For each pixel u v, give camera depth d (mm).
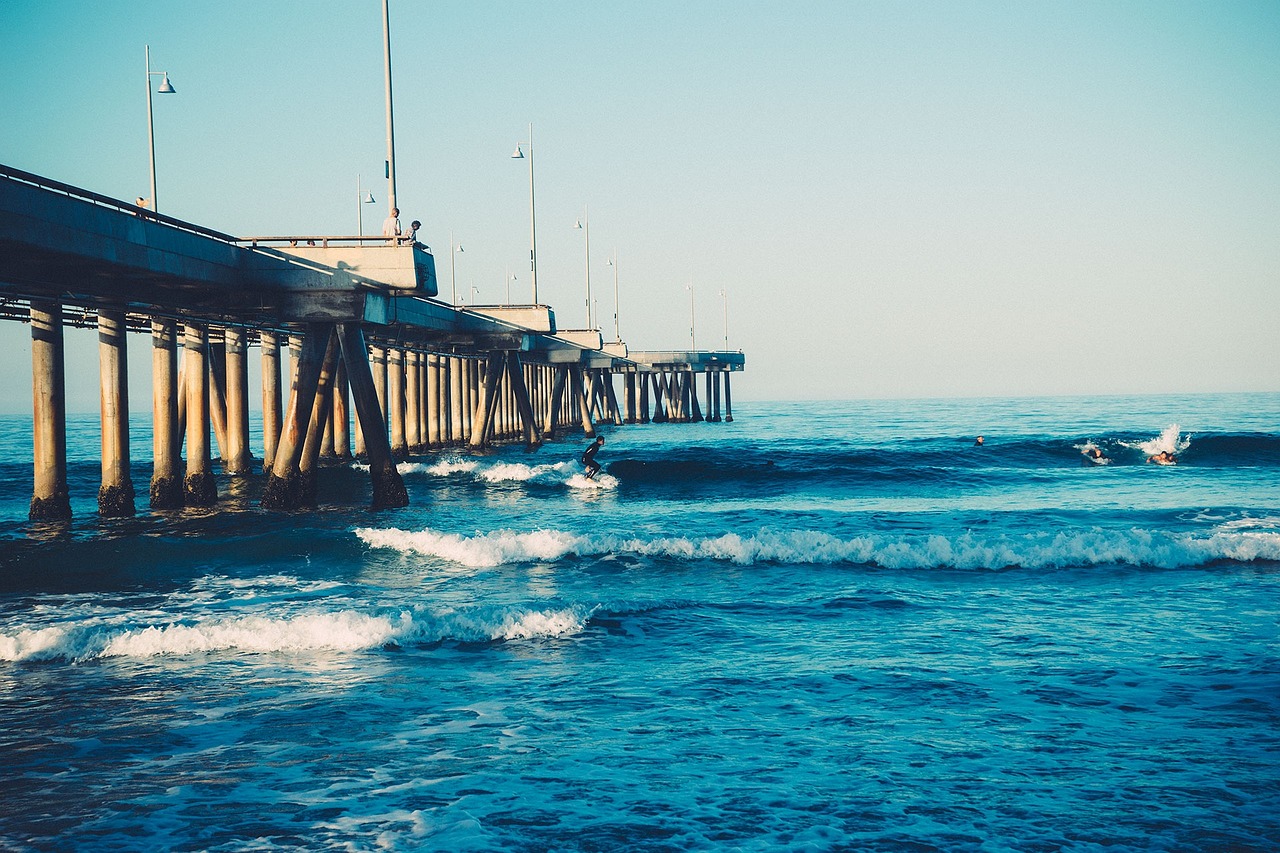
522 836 7461
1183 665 11852
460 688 11312
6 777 8750
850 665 12078
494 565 19344
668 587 17109
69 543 21250
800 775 8617
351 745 9469
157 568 19062
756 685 11297
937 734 9633
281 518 26281
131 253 20750
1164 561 18438
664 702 10719
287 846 7340
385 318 28297
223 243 24953
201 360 31047
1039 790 8266
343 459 46938
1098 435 56250
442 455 53812
